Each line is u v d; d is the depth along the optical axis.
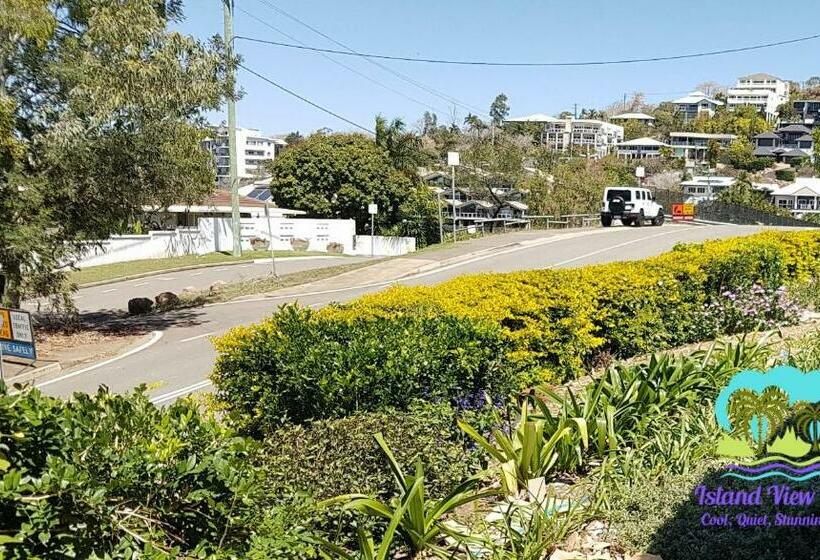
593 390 5.57
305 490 3.86
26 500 2.37
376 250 42.19
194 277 25.80
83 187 13.84
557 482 4.88
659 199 50.47
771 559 3.54
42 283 13.53
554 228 39.50
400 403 5.11
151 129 14.09
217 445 3.07
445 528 3.94
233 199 30.59
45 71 13.28
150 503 2.75
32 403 2.71
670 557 3.76
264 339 5.57
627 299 8.60
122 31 13.48
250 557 2.88
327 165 46.28
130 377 10.91
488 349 5.66
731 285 10.36
